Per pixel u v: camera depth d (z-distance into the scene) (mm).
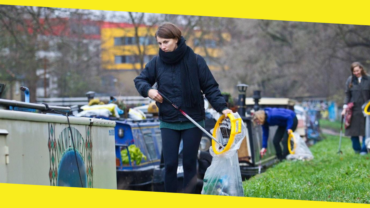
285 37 39250
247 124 11219
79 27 33906
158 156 10891
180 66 5848
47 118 4957
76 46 34500
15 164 4414
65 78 35781
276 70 40531
